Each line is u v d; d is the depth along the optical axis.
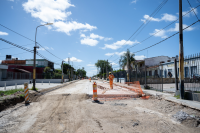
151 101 8.35
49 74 42.84
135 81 17.44
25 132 4.20
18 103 8.62
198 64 7.64
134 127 4.50
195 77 7.80
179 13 8.16
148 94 10.29
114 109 6.74
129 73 19.44
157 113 5.96
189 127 4.45
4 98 8.08
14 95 9.49
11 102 8.20
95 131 4.21
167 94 9.68
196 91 7.77
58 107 7.34
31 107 7.57
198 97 6.86
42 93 12.89
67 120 5.25
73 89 16.80
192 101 6.94
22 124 4.89
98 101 8.73
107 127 4.52
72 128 4.47
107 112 6.24
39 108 7.26
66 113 6.18
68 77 58.72
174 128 4.39
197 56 7.72
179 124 4.71
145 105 7.48
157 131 4.19
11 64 43.69
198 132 4.10
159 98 8.63
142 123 4.84
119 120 5.17
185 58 8.54
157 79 14.54
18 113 6.37
